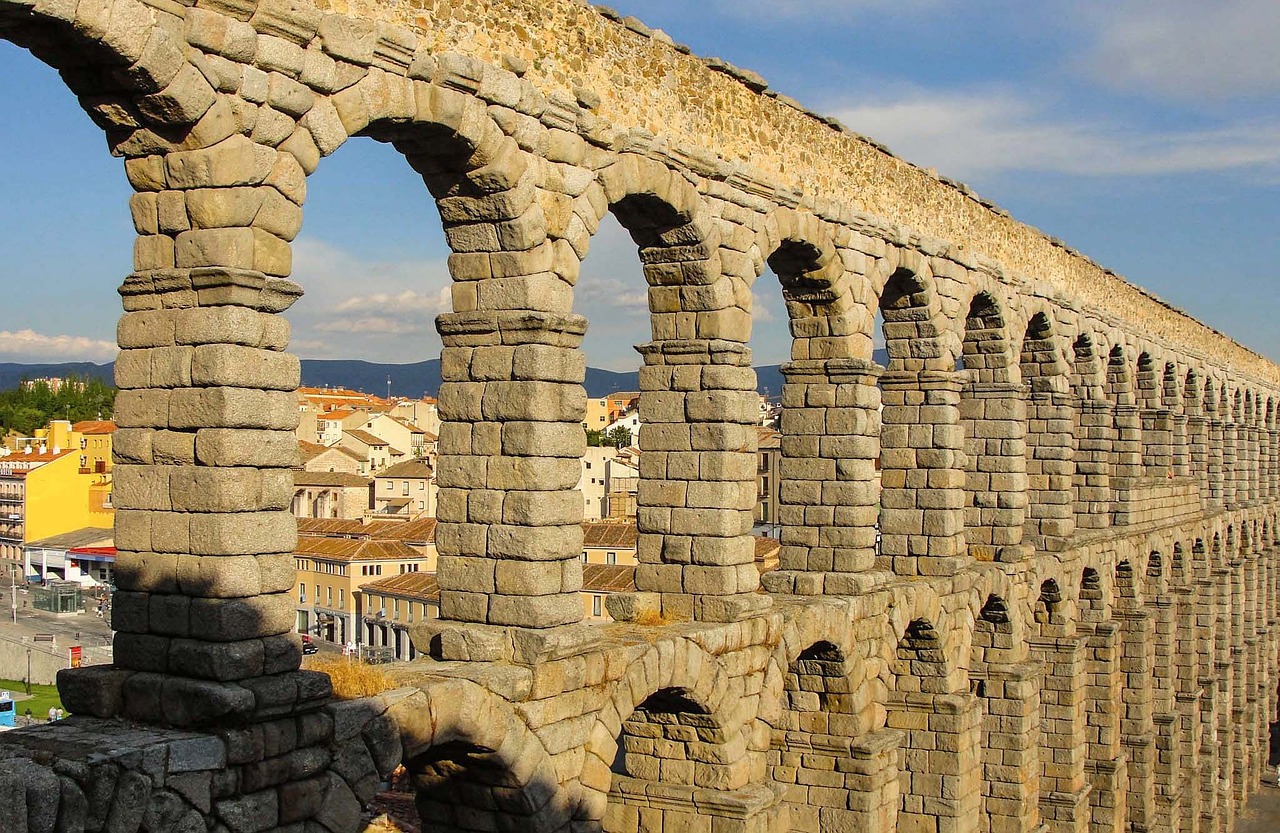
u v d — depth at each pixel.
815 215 35.62
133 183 20.80
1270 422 100.81
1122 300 63.12
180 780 18.81
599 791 27.06
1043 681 52.84
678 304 31.91
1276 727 105.06
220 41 20.17
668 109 30.45
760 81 33.47
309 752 20.77
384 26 22.81
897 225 39.88
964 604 41.88
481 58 25.16
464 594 26.44
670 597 31.69
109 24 18.75
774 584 37.28
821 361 37.31
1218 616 78.56
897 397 42.16
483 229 26.25
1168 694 65.50
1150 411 68.75
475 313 26.25
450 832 26.56
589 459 102.69
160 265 20.64
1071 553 53.16
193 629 19.95
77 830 17.48
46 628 59.22
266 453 20.36
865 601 36.47
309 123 21.58
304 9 21.36
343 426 131.62
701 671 29.95
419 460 93.00
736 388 31.50
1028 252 51.09
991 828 46.00
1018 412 47.38
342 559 51.16
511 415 26.02
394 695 22.61
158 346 20.42
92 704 20.17
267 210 20.77
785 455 37.97
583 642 26.45
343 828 21.31
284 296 20.77
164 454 20.30
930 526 41.44
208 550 19.92
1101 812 56.31
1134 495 62.19
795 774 36.97
